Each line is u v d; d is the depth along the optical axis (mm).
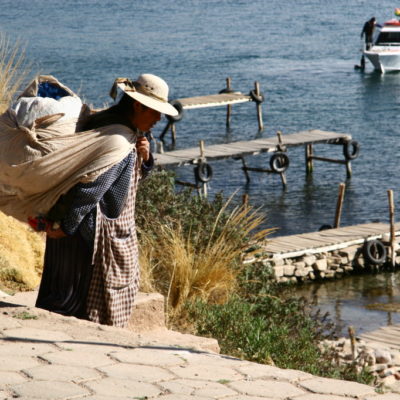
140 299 8188
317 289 28109
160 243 12586
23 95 6855
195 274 11867
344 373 12641
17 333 6078
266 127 59625
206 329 10523
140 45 106188
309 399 5066
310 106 66625
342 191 32562
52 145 6387
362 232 31297
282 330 11141
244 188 43281
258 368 5738
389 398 5227
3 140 6480
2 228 9898
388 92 72750
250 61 92562
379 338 19281
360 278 29609
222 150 42781
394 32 84750
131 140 6605
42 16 147375
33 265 9789
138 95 6582
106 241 6625
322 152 51688
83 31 123062
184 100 56281
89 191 6383
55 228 6531
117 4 177750
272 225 36312
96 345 5957
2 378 5047
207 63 90250
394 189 42188
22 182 6422
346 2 176500
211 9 166125
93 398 4801
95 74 78562
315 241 30016
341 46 105562
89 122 6688
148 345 6152
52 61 86875
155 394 4961
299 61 92812
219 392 5074
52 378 5109
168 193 14055
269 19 144625
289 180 44875
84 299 6766
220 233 13406
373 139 54125
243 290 13016
